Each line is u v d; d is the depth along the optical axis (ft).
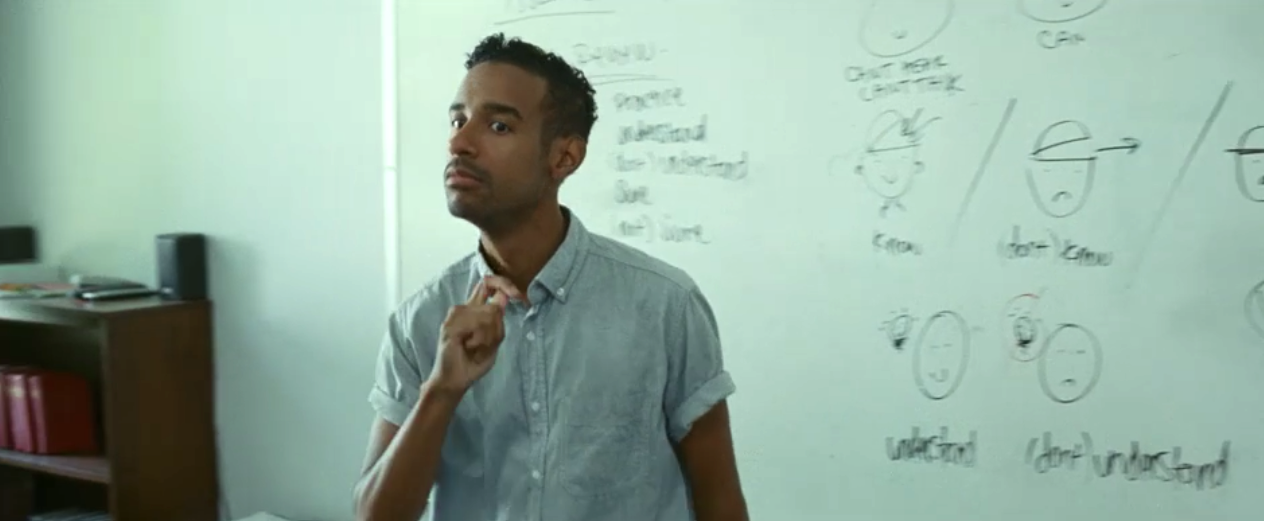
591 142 6.19
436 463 3.37
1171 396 4.84
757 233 5.75
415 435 3.33
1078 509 5.06
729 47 5.76
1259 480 4.70
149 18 8.02
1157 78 4.78
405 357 3.78
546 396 3.62
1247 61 4.63
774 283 5.72
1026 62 5.03
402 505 3.33
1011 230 5.11
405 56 6.84
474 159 3.37
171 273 7.73
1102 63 4.87
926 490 5.40
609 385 3.61
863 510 5.57
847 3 5.42
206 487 7.98
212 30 7.73
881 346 5.45
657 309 3.68
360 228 7.22
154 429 7.57
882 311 5.44
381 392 3.80
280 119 7.50
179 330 7.70
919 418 5.39
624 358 3.62
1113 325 4.93
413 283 6.95
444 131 6.73
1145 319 4.86
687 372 3.73
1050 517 5.12
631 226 6.11
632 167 6.08
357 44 7.11
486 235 3.60
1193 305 4.77
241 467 7.96
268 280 7.69
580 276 3.71
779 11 5.61
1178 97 4.75
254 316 7.78
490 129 3.41
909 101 5.30
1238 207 4.67
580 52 6.20
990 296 5.18
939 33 5.21
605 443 3.59
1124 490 4.96
